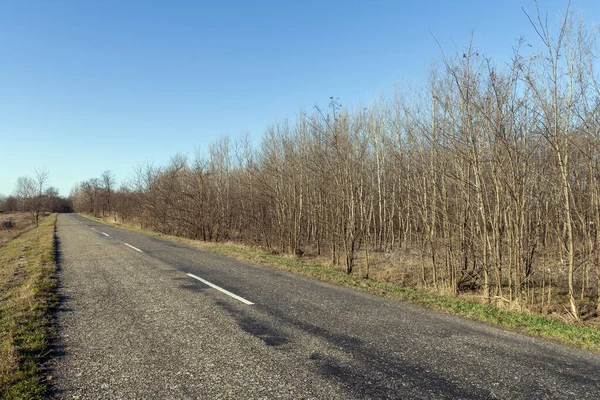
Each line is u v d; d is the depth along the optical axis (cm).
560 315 759
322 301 717
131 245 1758
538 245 1145
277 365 409
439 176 1149
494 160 913
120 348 458
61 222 4322
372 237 2378
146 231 2930
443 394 347
